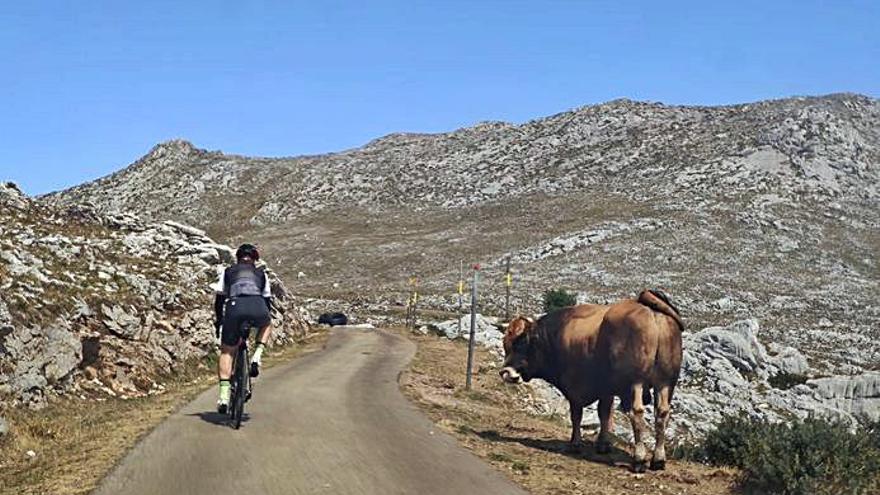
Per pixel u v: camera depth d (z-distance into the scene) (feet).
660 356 30.58
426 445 32.48
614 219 381.81
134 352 54.60
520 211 442.91
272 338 96.73
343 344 111.65
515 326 35.83
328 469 26.91
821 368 156.25
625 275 285.23
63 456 29.19
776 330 203.51
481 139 638.12
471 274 319.47
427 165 593.83
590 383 33.71
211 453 28.58
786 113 517.55
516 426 44.24
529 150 577.02
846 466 29.48
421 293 282.36
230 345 33.04
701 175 448.24
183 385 54.95
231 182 615.98
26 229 73.10
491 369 91.86
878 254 341.41
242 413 33.83
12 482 25.40
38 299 48.62
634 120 586.86
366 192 559.79
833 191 423.64
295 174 618.03
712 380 137.18
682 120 570.87
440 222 461.37
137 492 23.62
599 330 32.45
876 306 252.62
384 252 394.52
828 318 228.22
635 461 30.73
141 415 38.04
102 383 48.49
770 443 30.58
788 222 371.76
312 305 258.98
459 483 26.37
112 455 28.58
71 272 59.52
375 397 48.47
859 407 133.80
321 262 390.42
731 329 150.61
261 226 526.57
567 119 623.36
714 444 35.70
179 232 96.07
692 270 294.46
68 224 85.40
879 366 163.22
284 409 39.68
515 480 27.68
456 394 62.54
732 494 28.53
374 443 31.83
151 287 64.18
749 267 302.45
